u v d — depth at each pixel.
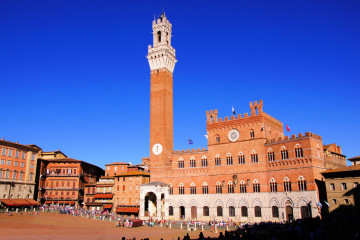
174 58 149.50
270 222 87.56
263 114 113.25
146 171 164.38
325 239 47.66
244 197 109.81
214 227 90.88
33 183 139.12
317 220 76.44
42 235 70.62
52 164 156.50
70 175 154.12
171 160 133.25
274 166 105.06
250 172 110.31
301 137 99.69
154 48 145.12
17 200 126.69
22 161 134.62
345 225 56.47
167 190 124.44
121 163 165.88
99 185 150.12
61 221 99.94
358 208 84.81
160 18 149.12
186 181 125.19
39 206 134.00
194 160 125.75
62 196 152.38
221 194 115.69
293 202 98.06
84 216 116.00
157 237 74.38
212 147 121.94
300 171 98.19
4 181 123.25
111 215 120.94
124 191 141.25
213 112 124.50
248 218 107.19
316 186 94.88
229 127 119.00
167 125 137.12
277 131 124.00
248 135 113.56
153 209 130.50
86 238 69.25
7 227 79.62
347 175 88.44
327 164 106.12
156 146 135.25
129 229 91.38
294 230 51.91
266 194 105.12
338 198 89.38
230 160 116.31
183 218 123.06
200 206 119.69
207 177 120.81
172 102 144.50
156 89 141.12
